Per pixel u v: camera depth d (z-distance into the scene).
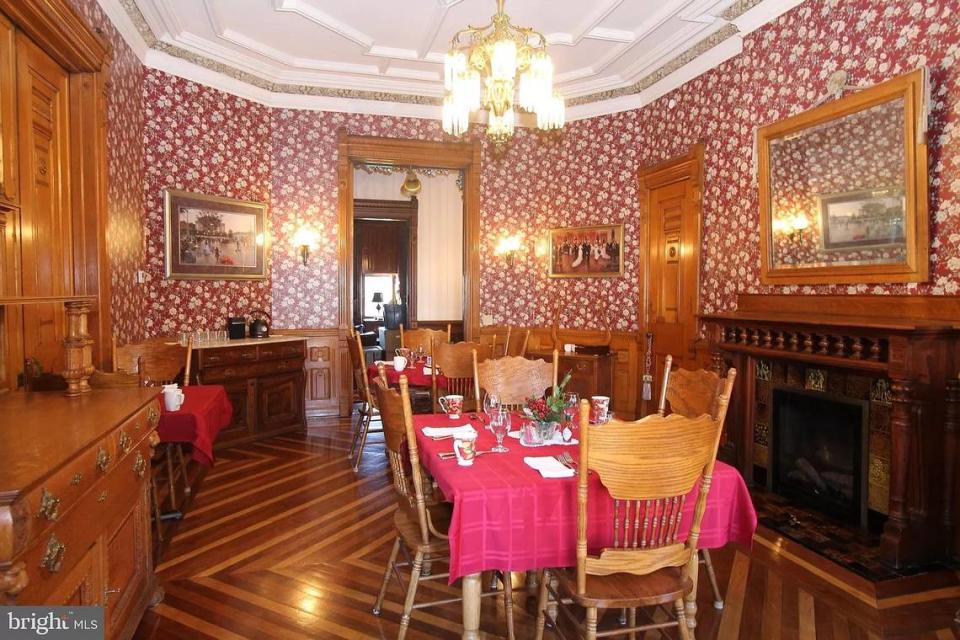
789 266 4.09
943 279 3.16
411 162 6.68
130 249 4.64
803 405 4.01
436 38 5.29
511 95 3.55
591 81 6.16
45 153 3.41
